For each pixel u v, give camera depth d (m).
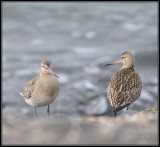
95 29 33.88
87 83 20.66
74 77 21.97
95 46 29.36
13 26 35.16
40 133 7.24
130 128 7.45
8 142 6.97
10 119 7.82
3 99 18.44
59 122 7.59
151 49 26.47
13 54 27.39
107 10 40.00
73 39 31.45
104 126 7.52
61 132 7.27
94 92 19.02
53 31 33.84
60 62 25.16
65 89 19.69
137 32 32.53
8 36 32.44
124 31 32.94
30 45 29.89
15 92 19.72
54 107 17.03
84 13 39.09
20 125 7.60
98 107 16.77
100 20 36.69
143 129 7.44
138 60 24.50
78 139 7.05
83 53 27.50
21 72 23.42
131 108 15.62
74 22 36.34
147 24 34.72
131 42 29.81
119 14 38.50
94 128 7.41
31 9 39.91
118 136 7.16
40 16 38.19
